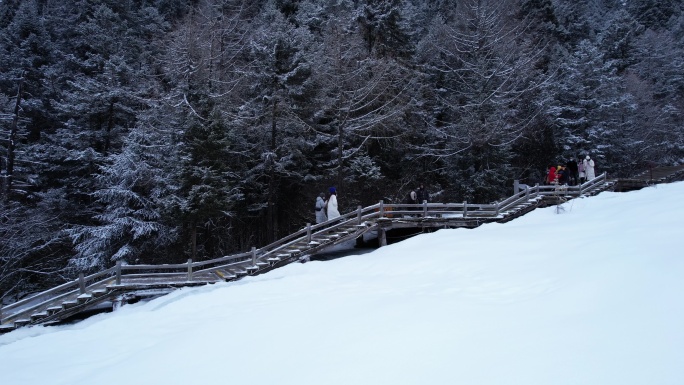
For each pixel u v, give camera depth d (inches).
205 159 775.7
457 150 1091.9
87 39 1412.4
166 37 1350.9
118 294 503.8
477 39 1146.7
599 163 1270.9
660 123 1434.5
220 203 756.6
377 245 770.2
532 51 1301.7
